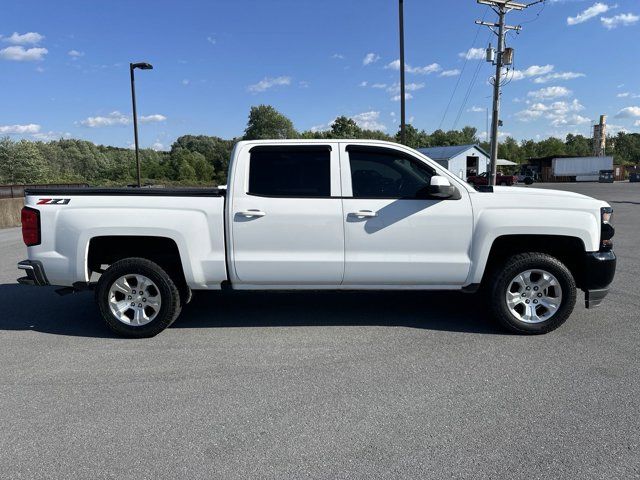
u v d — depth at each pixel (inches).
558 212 181.0
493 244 192.1
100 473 105.5
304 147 185.6
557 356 165.6
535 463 106.8
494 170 1168.2
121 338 190.4
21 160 2277.3
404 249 183.6
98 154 3636.8
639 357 164.1
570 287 182.5
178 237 183.2
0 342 187.2
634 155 4635.8
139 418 128.4
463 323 202.5
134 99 893.8
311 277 185.9
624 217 625.6
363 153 186.2
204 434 120.3
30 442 117.9
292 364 162.4
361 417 127.3
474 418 125.8
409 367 158.4
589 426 121.2
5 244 474.3
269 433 120.3
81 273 185.6
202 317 215.3
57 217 184.7
